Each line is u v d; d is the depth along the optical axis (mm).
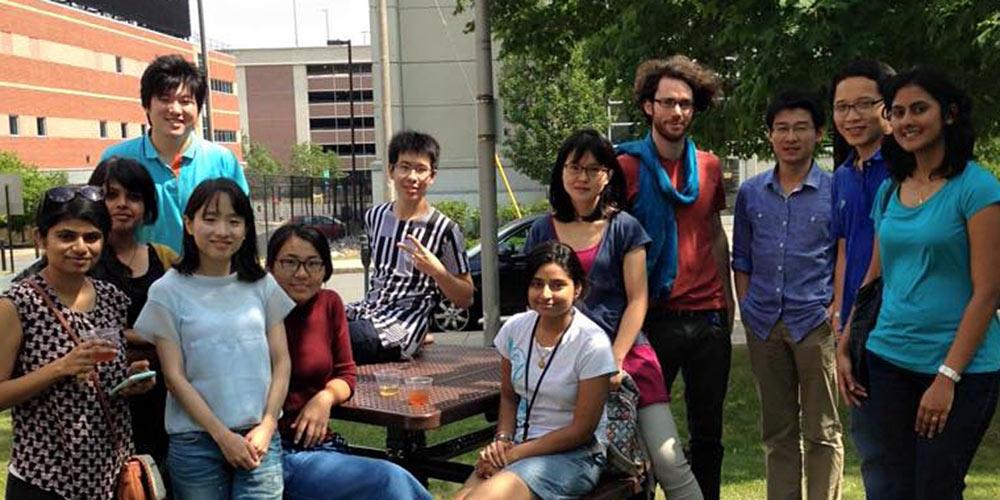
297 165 82812
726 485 4949
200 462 3186
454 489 5035
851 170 3762
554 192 3789
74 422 2881
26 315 2848
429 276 4262
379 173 23328
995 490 4770
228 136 74188
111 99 53312
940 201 3049
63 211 2873
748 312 4102
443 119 23812
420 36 23562
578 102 22406
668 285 3877
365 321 4324
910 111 3027
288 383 3400
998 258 2938
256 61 104250
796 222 3945
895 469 3271
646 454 3758
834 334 3854
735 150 8414
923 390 3152
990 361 3068
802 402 4031
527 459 3387
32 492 2857
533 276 3408
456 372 4203
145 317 3184
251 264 3344
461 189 24062
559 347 3453
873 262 3467
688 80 3814
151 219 3559
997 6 5559
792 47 6051
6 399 2764
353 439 6016
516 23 10039
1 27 42781
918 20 5875
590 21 9781
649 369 3764
